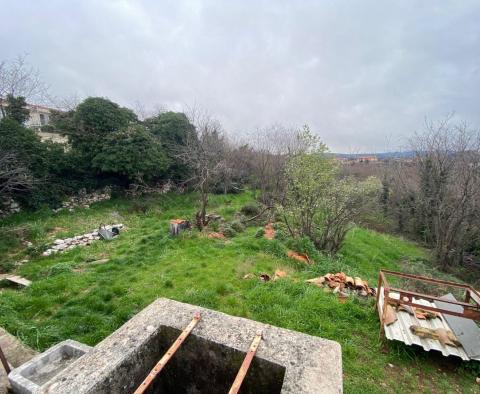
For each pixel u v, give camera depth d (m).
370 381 2.89
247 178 18.33
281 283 4.75
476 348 3.13
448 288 5.99
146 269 5.79
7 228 8.75
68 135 13.22
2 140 9.97
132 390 1.38
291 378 1.23
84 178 13.16
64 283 5.09
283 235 7.68
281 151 14.92
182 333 1.50
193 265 5.73
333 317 3.91
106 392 1.22
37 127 14.04
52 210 11.14
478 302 3.49
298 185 7.51
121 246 7.68
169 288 4.82
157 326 1.59
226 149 16.62
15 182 9.66
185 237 7.76
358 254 8.06
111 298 4.58
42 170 11.28
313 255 6.61
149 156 13.84
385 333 3.43
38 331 3.51
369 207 10.06
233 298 4.27
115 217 11.13
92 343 3.42
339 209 7.45
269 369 1.34
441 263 9.25
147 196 14.46
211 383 1.50
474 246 9.81
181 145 16.27
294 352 1.39
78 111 13.47
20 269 6.40
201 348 1.50
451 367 3.15
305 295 4.35
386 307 3.56
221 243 7.25
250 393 1.39
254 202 13.31
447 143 10.71
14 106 12.26
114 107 14.75
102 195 13.46
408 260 9.02
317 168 7.38
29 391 2.33
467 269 9.23
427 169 11.42
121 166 13.08
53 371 2.71
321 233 7.99
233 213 11.54
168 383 1.61
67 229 9.54
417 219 12.40
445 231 9.62
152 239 7.98
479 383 2.94
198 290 4.61
